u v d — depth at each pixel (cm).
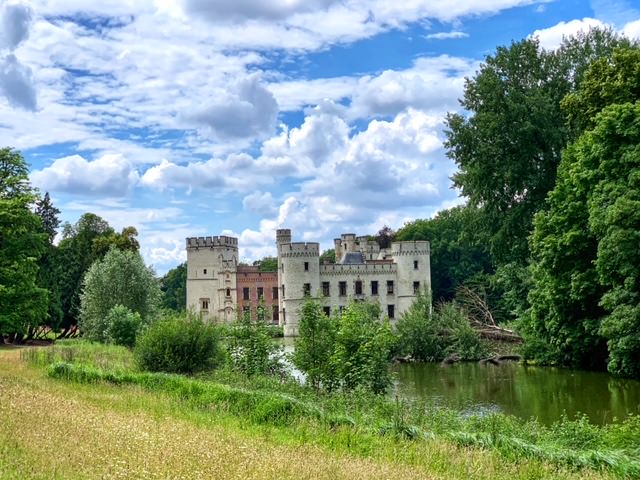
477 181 5303
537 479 1301
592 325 3653
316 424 1764
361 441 1589
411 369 4550
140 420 1506
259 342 3047
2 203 4331
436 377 4009
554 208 4038
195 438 1309
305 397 2231
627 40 5381
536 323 4194
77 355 3372
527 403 2908
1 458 1035
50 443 1141
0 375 2523
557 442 1688
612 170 3356
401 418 1759
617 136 3369
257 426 1806
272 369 3050
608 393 3064
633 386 3225
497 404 2909
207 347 3028
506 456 1472
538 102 5059
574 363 4169
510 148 5284
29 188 4866
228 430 1641
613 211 3092
